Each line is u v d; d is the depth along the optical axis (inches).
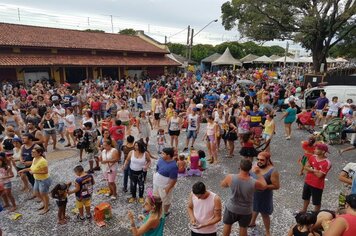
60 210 243.0
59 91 749.3
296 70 1697.8
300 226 161.2
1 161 259.8
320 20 1084.5
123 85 978.7
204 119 611.8
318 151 218.8
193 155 342.3
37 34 1093.1
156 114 572.4
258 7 1154.7
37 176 257.0
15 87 800.9
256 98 713.0
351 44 1342.3
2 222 251.4
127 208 270.1
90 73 1162.0
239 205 177.6
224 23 1378.0
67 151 435.2
